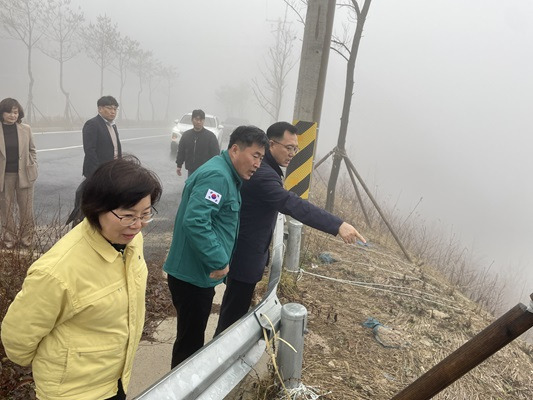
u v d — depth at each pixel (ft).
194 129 21.08
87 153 14.33
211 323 11.10
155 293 12.10
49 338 4.15
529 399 9.91
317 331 10.89
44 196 21.22
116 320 4.40
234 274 8.82
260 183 8.09
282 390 7.13
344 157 22.16
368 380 9.07
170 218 20.88
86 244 4.05
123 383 4.85
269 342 6.72
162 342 9.92
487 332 4.50
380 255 19.65
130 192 3.76
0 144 13.03
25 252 11.60
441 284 17.69
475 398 9.50
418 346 11.04
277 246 10.19
